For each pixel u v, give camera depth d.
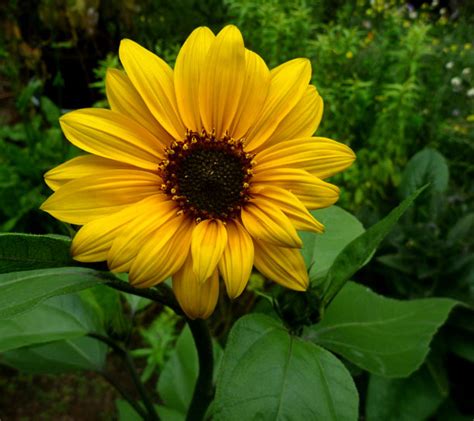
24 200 0.60
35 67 0.72
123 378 0.59
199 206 0.20
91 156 0.20
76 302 0.26
